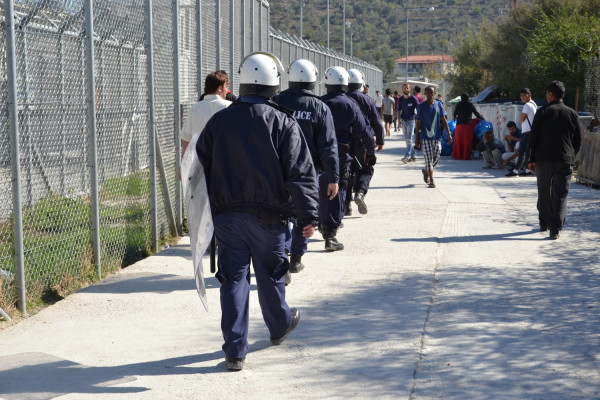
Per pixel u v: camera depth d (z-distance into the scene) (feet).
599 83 76.43
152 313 27.25
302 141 21.79
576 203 55.31
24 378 20.84
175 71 41.65
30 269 28.17
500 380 20.85
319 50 100.78
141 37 36.60
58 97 30.45
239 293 21.72
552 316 26.99
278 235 22.04
